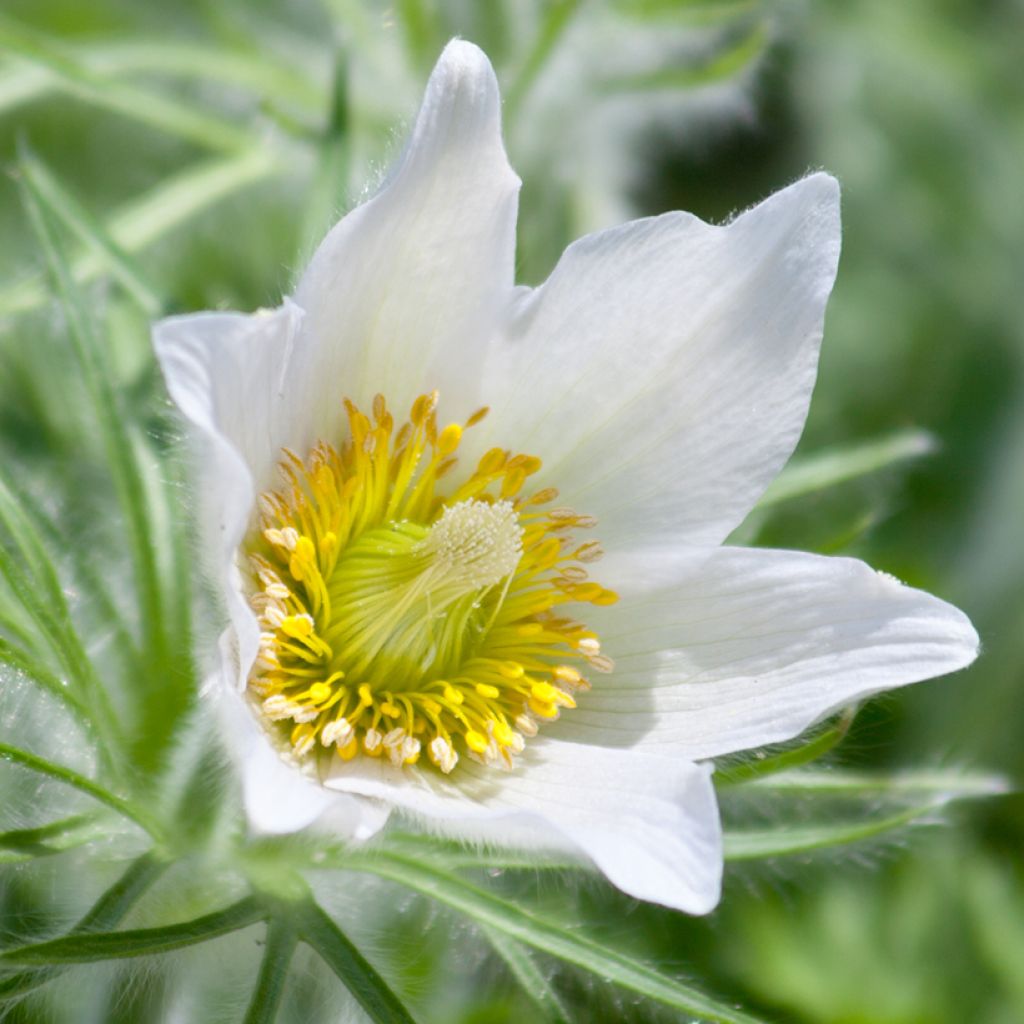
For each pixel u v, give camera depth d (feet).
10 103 1.41
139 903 1.24
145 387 1.32
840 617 1.22
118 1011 1.26
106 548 1.31
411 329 1.24
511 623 1.25
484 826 1.19
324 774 1.22
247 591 1.23
